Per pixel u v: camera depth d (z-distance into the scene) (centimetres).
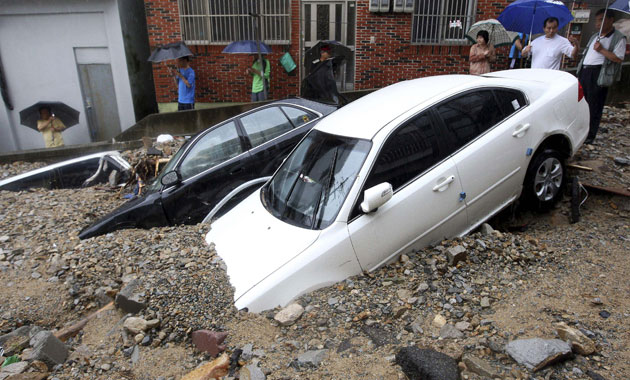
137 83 1361
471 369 287
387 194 378
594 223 492
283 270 375
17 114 1366
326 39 1269
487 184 448
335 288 383
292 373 307
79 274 490
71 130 1360
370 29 1241
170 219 593
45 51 1314
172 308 392
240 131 635
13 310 460
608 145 667
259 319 361
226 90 1312
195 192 598
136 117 1350
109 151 1039
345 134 432
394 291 379
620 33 611
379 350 321
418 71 1264
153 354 357
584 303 347
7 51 1317
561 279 387
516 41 920
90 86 1339
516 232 506
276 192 459
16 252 568
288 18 1249
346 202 389
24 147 1394
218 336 343
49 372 356
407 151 414
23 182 875
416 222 412
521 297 365
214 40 1282
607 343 299
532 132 472
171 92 1322
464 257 408
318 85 856
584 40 1194
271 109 656
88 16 1281
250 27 1263
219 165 610
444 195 422
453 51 1244
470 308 358
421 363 282
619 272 389
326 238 383
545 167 496
